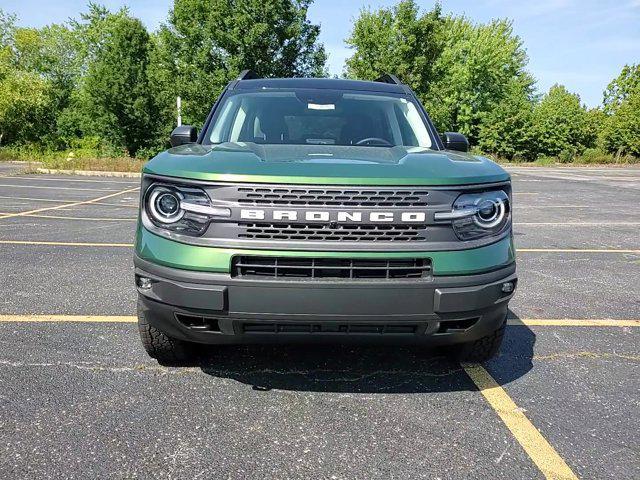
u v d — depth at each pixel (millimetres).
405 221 2660
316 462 2512
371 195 2652
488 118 46281
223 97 4410
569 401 3186
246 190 2645
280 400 3115
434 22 35406
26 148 35250
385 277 2684
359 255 2631
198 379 3359
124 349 3795
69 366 3498
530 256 7430
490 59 46531
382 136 3998
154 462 2480
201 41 35188
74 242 7586
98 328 4195
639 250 7984
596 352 3973
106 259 6547
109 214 10406
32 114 43656
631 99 46656
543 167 38281
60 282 5480
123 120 38938
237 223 2650
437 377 3475
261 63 34688
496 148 44969
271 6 33906
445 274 2695
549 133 44719
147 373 3426
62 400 3043
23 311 4570
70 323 4297
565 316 4832
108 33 56062
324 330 2748
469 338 2936
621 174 28891
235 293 2643
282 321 2678
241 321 2689
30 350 3740
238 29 33656
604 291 5699
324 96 4383
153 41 42188
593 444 2721
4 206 11406
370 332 2777
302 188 2633
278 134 3965
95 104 39812
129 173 21344
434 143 4012
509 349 3996
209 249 2656
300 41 36125
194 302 2668
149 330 3246
